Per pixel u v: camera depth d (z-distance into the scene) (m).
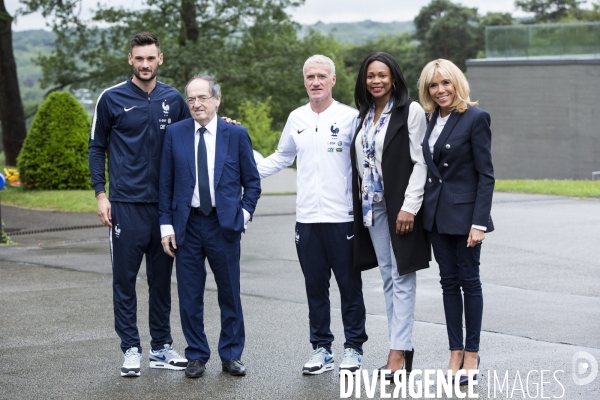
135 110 5.79
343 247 5.70
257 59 36.28
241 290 8.87
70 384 5.52
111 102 5.80
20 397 5.24
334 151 5.68
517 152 35.06
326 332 5.81
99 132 5.87
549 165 34.41
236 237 5.77
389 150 5.51
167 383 5.52
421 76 5.52
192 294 5.73
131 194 5.79
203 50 33.66
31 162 20.80
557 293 8.63
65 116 20.95
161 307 5.91
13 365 5.98
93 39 34.94
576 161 33.78
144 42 5.76
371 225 5.61
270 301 8.26
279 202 19.02
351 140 5.71
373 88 5.52
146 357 6.23
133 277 5.82
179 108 5.94
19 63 105.31
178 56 33.00
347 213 5.70
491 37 35.41
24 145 21.02
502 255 11.16
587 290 8.80
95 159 5.86
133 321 5.80
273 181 34.88
